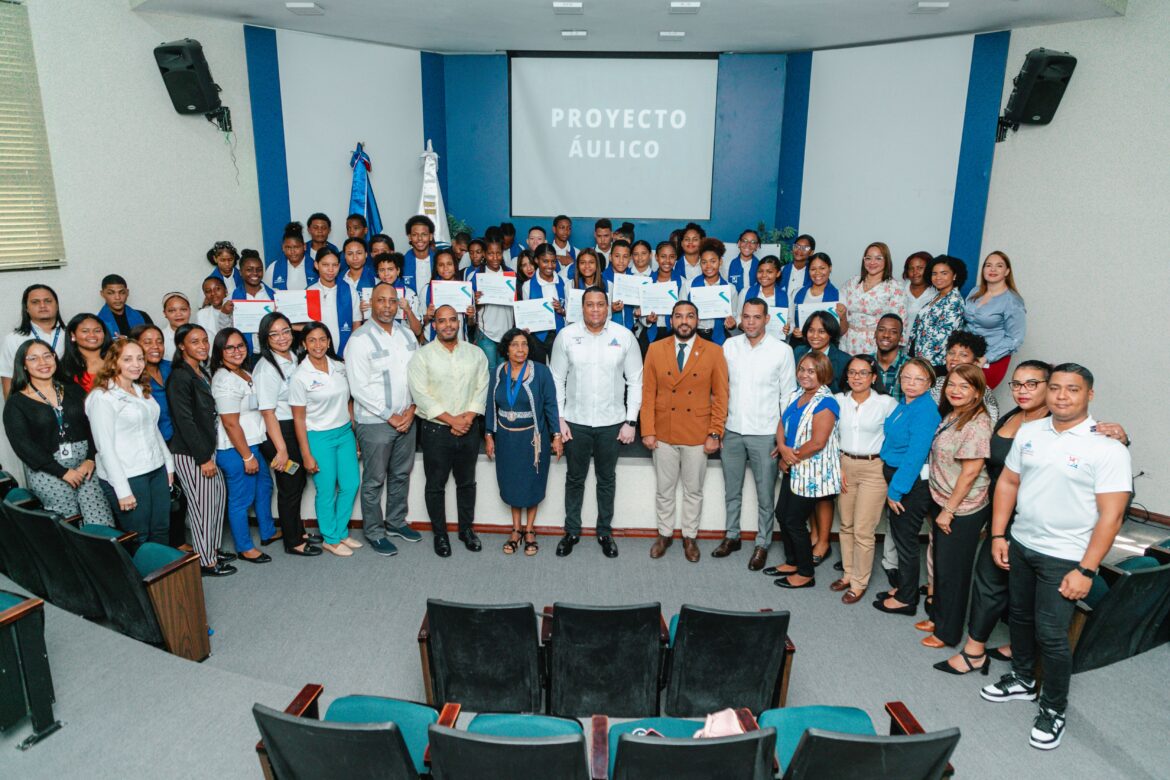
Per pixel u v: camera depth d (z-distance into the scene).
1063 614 2.89
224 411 4.23
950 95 6.45
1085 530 2.85
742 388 4.44
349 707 2.53
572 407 4.55
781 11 5.83
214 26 6.09
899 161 6.86
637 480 4.91
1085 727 3.05
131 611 3.43
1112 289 5.42
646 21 6.28
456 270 6.11
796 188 7.70
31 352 3.79
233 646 3.65
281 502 4.55
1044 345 5.95
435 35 6.89
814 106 7.40
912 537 3.86
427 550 4.75
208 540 4.30
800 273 6.38
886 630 3.85
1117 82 5.32
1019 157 6.05
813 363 4.03
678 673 2.92
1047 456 2.90
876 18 5.94
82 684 3.14
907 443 3.76
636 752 1.98
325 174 7.06
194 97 5.70
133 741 2.82
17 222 4.84
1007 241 6.21
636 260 6.18
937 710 3.20
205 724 2.92
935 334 4.90
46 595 3.89
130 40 5.49
